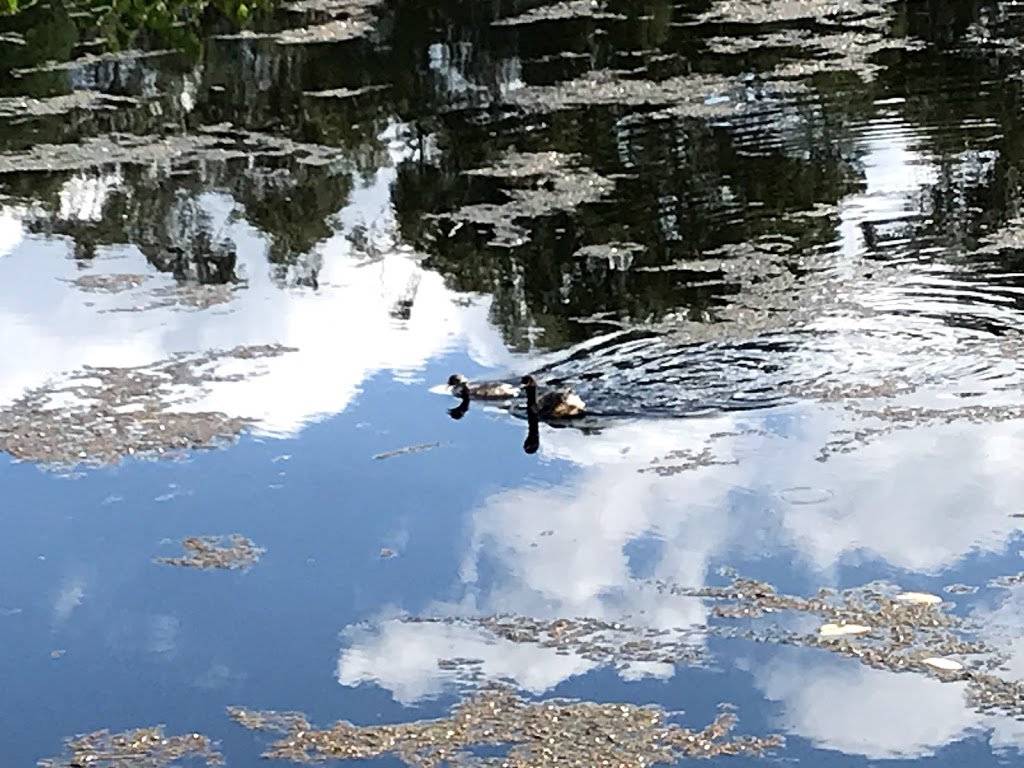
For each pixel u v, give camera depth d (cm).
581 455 557
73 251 805
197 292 734
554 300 696
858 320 647
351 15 1374
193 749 427
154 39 1327
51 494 552
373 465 560
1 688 454
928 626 457
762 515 514
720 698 433
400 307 704
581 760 413
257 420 597
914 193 796
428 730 428
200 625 477
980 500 514
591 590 483
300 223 830
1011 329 630
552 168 883
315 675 453
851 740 415
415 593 487
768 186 823
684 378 609
